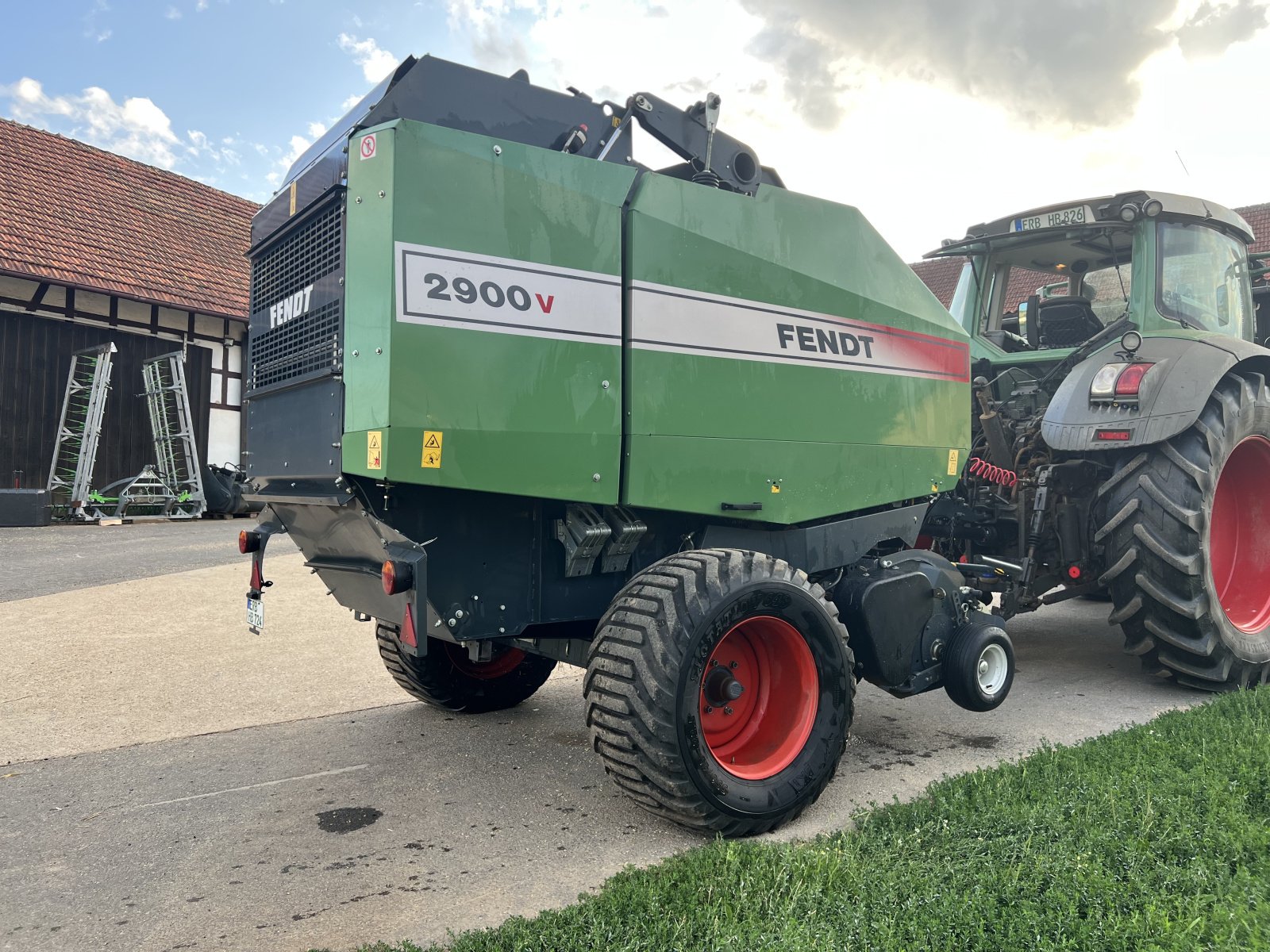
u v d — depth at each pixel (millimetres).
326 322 2584
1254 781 2467
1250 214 16625
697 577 2555
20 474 12547
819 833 2553
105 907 2197
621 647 2477
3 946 2004
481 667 3918
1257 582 4398
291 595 6754
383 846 2562
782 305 3123
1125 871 2002
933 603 3307
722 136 3207
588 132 2928
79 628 5531
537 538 2775
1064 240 4969
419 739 3600
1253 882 1924
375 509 2486
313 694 4250
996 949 1731
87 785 3064
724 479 2939
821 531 3322
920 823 2379
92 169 15383
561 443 2572
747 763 2709
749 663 2891
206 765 3281
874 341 3457
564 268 2594
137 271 13789
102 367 12172
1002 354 5129
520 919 1973
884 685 3178
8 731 3652
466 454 2391
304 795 2977
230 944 2008
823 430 3250
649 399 2756
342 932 2057
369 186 2369
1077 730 3613
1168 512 3867
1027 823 2277
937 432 3754
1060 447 4176
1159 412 3896
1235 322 4941
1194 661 4035
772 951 1730
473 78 2652
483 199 2447
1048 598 4324
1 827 2705
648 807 2555
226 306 14430
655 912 1956
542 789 3041
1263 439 4238
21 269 12039
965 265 5512
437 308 2346
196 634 5438
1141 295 4594
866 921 1846
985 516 4602
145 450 13945
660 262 2791
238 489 13289
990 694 3371
